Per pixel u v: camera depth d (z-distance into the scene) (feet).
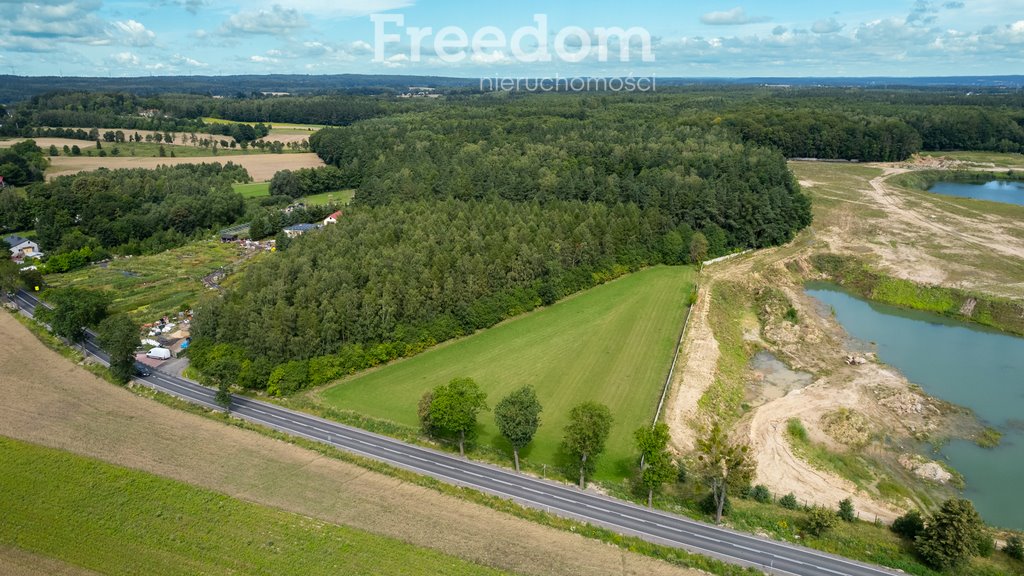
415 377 342.85
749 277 500.33
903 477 274.36
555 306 442.09
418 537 215.10
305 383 328.49
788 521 233.96
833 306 479.82
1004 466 280.92
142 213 649.61
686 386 329.31
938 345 407.85
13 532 214.69
